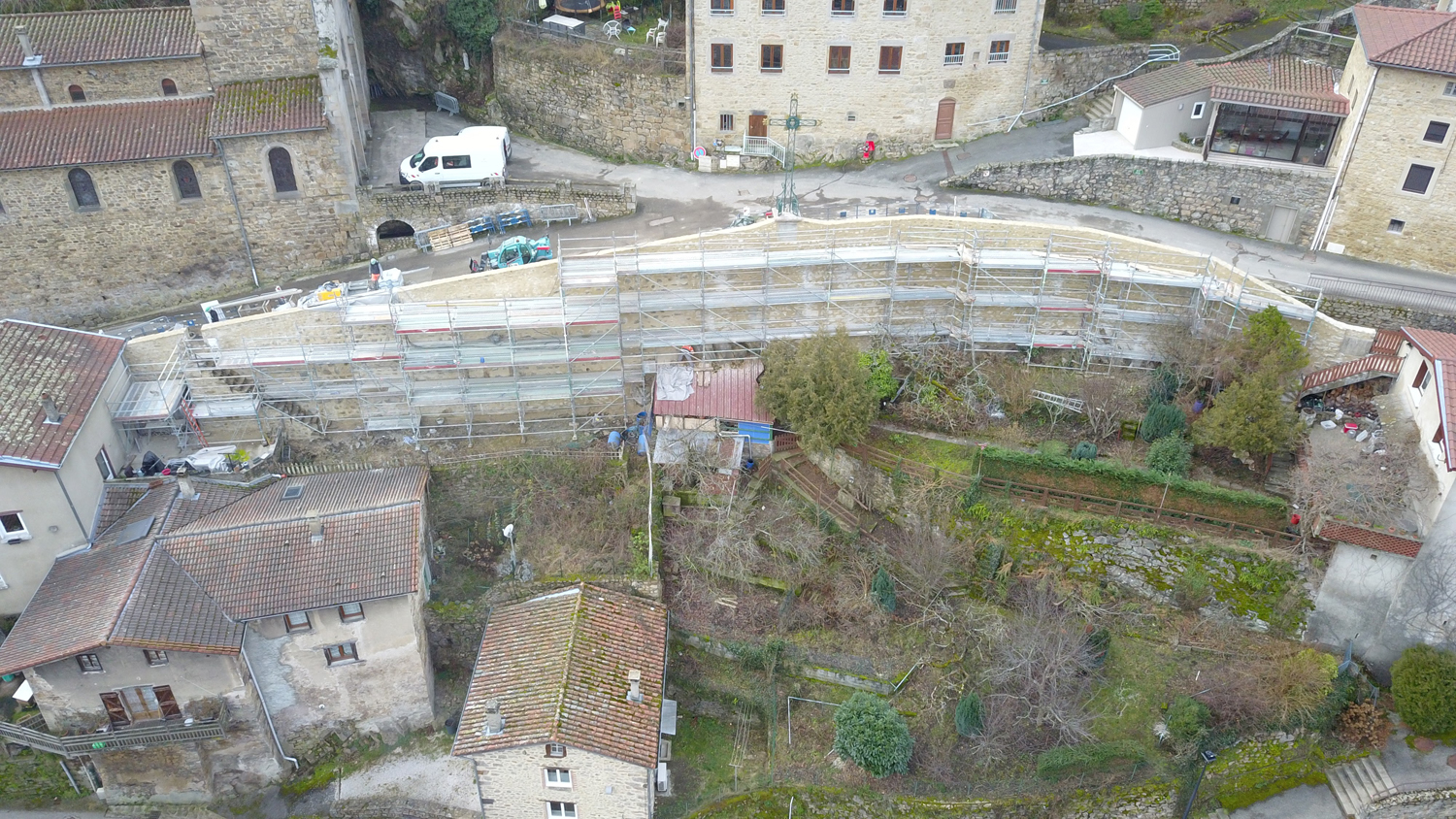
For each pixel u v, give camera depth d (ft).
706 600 110.73
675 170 159.43
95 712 98.17
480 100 174.40
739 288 123.13
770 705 106.52
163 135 136.05
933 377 120.67
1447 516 98.94
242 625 97.55
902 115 155.33
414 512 105.60
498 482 119.14
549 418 126.11
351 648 102.89
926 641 107.76
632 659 101.71
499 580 111.34
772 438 118.93
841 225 124.26
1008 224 123.95
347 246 146.30
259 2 135.44
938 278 123.95
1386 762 102.78
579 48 161.68
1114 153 144.15
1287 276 130.93
